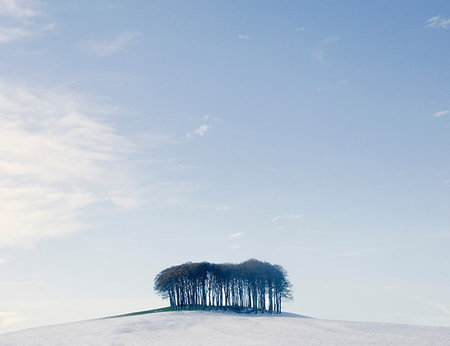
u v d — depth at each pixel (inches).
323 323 3521.2
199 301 4761.3
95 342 2645.2
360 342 2472.9
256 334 2851.9
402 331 3006.9
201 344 2465.6
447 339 2593.5
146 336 2844.5
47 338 2906.0
